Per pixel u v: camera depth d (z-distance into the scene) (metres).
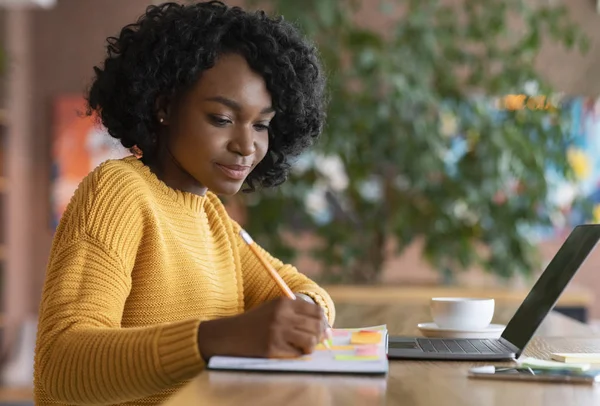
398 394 0.93
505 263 4.33
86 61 5.74
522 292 3.91
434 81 4.41
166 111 1.41
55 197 5.76
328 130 4.16
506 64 4.46
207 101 1.35
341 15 4.30
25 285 5.78
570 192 5.31
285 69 1.42
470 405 0.89
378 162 4.27
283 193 4.29
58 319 1.12
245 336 1.04
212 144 1.35
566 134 4.44
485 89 4.46
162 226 1.35
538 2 5.12
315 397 0.90
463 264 4.32
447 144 4.31
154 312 1.31
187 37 1.36
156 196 1.38
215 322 1.06
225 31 1.38
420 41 4.30
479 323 1.54
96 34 5.73
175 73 1.36
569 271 1.26
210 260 1.46
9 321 5.49
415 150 4.14
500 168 4.25
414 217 4.32
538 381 1.05
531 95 4.37
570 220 5.34
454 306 1.53
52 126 5.75
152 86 1.39
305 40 1.58
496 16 4.44
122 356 1.05
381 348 1.12
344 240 4.41
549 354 1.35
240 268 1.59
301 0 4.28
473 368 1.09
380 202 4.42
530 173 4.31
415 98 4.10
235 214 4.96
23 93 5.66
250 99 1.36
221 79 1.35
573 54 5.28
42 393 1.20
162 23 1.40
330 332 1.16
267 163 1.65
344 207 4.60
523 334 1.31
